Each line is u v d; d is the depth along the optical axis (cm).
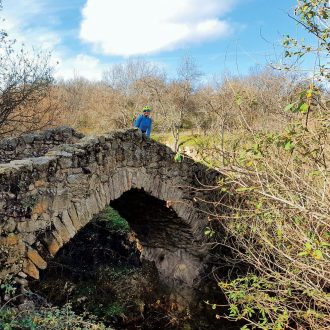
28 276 414
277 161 349
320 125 315
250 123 426
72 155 479
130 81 2403
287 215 354
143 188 613
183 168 695
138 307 727
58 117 1238
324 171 308
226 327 704
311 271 326
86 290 702
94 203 515
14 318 351
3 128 1036
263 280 416
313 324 362
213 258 763
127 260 873
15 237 401
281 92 427
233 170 370
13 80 987
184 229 738
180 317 749
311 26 287
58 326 379
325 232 338
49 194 444
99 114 2233
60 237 456
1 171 386
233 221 574
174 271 816
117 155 559
